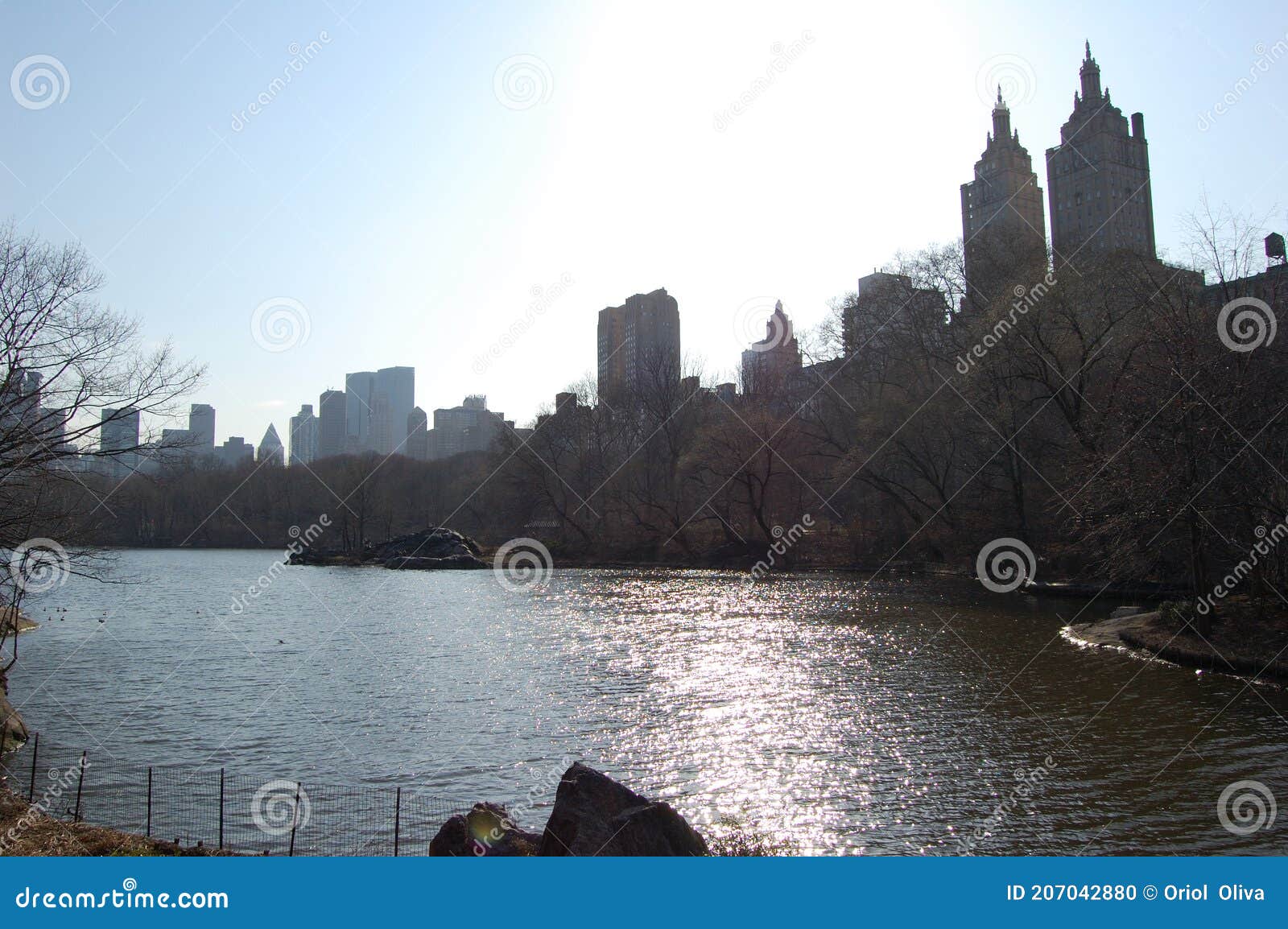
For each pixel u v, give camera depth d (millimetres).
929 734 20734
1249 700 22750
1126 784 16875
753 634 37156
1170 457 28422
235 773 19297
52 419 25172
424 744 21234
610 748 20344
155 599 60031
